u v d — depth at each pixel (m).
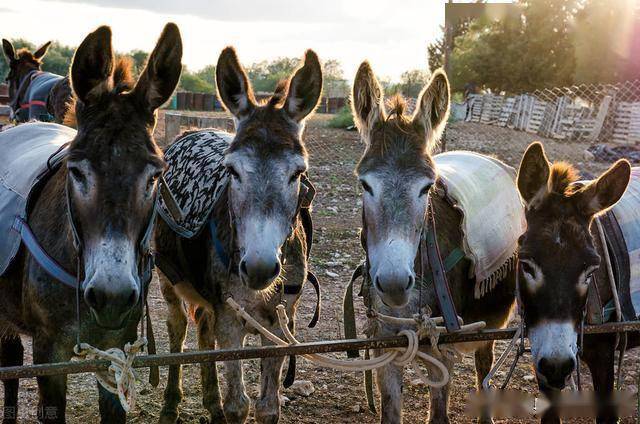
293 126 3.57
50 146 3.90
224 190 3.95
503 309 4.15
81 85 3.05
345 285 7.24
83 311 3.26
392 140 3.33
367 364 3.22
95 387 4.91
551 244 3.22
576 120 16.64
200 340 4.70
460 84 30.50
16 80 9.81
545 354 3.13
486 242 3.79
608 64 24.92
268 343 3.99
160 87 3.16
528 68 29.55
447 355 3.59
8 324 3.77
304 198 4.02
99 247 2.82
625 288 3.55
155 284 7.35
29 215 3.46
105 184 2.85
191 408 4.73
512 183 4.40
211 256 3.95
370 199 3.26
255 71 26.33
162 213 4.35
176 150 4.79
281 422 4.44
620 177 3.25
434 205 3.71
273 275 3.29
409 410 4.64
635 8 24.70
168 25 3.12
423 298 3.58
